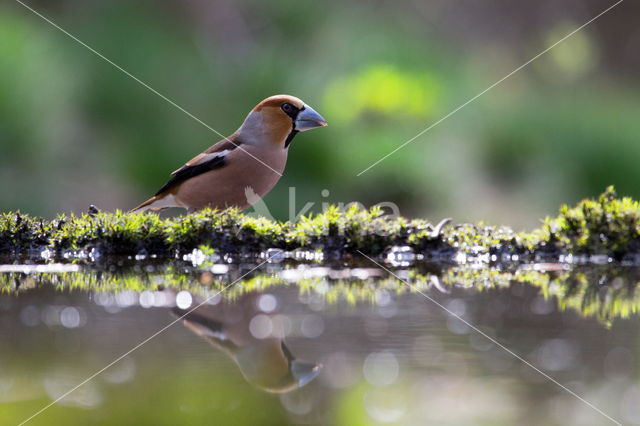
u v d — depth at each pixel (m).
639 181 22.44
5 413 3.99
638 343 5.18
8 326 5.61
